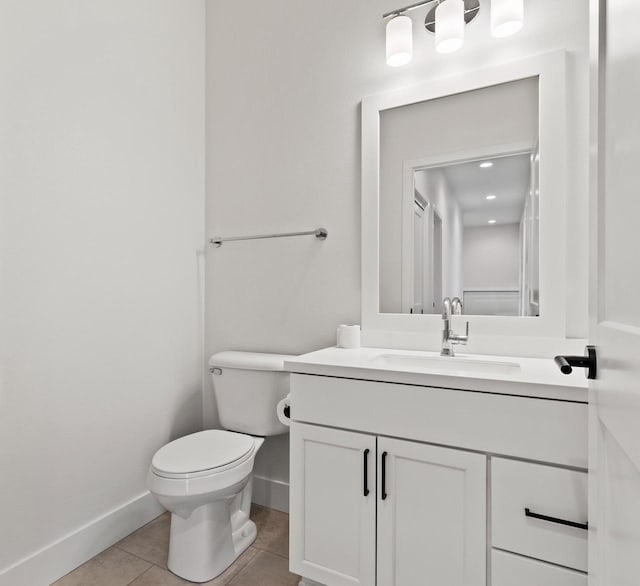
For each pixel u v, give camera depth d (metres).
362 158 1.67
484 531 1.02
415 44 1.59
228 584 1.38
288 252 1.87
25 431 1.32
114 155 1.64
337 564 1.22
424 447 1.09
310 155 1.82
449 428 1.06
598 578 0.63
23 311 1.32
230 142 2.03
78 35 1.50
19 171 1.31
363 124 1.67
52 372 1.41
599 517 0.62
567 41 1.34
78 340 1.49
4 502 1.26
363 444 1.18
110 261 1.62
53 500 1.40
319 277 1.79
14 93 1.30
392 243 1.63
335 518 1.22
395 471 1.13
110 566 1.47
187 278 2.00
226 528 1.48
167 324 1.88
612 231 0.55
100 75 1.58
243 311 1.99
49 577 1.37
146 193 1.78
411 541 1.11
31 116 1.35
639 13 0.43
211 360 1.81
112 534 1.60
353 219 1.72
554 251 1.34
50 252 1.40
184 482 1.30
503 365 1.31
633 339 0.44
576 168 1.32
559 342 1.34
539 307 1.37
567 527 0.92
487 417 1.01
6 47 1.28
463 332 1.49
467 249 1.50
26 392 1.33
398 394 1.13
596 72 0.66
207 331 2.09
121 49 1.67
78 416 1.49
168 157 1.89
